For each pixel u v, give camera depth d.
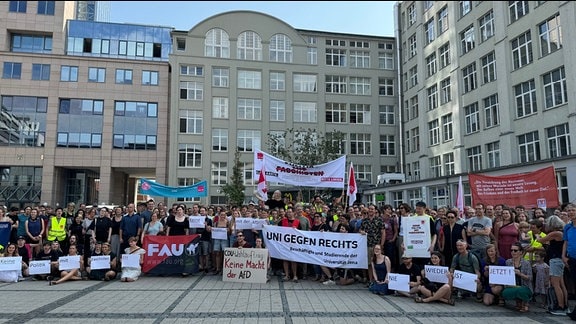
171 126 44.53
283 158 33.91
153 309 8.32
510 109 30.00
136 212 13.70
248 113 46.97
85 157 44.09
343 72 50.56
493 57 32.75
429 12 42.75
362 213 12.08
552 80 26.70
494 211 10.59
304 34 50.41
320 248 11.55
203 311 8.16
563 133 25.78
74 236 12.59
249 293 10.00
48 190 43.00
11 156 43.00
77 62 45.16
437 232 10.88
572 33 24.84
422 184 34.22
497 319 7.86
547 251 9.32
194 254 12.65
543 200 13.30
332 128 49.06
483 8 33.84
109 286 11.00
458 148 36.44
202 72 46.50
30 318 7.62
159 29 50.28
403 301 9.31
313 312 8.14
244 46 48.06
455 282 9.18
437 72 40.78
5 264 11.80
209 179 44.59
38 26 45.84
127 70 46.09
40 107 44.31
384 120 51.06
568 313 8.03
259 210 13.29
